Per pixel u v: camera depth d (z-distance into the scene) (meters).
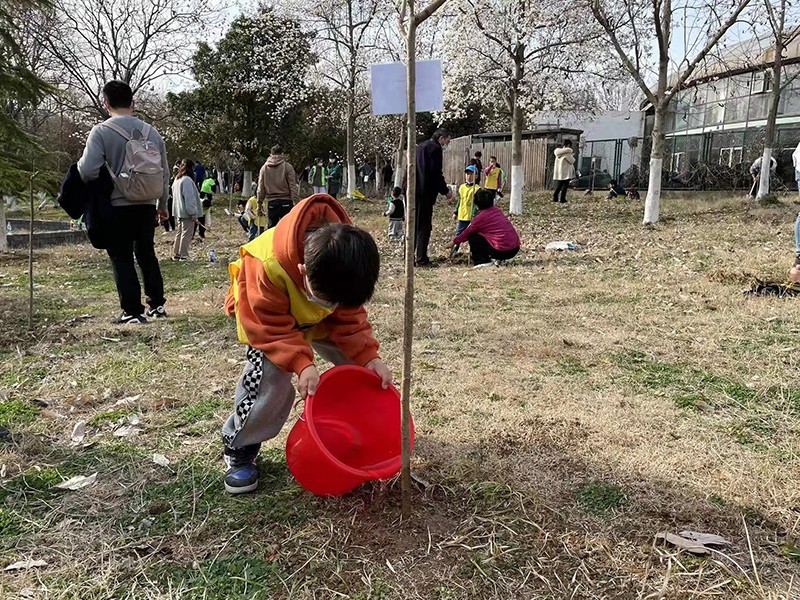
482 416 3.19
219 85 25.69
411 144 2.06
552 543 2.16
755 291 5.78
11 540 2.23
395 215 11.10
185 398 3.51
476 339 4.58
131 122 4.85
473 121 35.41
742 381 3.63
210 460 2.79
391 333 4.79
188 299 6.26
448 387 3.61
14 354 4.36
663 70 11.80
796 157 7.27
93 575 2.04
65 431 3.12
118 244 4.98
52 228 13.83
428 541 2.18
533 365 3.99
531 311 5.44
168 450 2.90
